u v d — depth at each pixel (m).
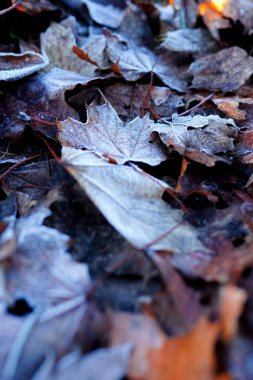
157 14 0.59
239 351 0.34
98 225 0.40
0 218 0.40
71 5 0.59
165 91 0.50
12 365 0.34
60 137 0.44
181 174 0.42
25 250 0.37
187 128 0.46
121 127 0.45
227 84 0.51
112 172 0.41
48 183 0.43
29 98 0.48
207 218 0.40
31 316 0.35
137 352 0.34
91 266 0.38
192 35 0.57
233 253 0.38
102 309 0.36
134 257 0.38
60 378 0.34
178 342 0.34
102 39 0.54
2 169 0.45
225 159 0.44
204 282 0.37
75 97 0.49
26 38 0.55
